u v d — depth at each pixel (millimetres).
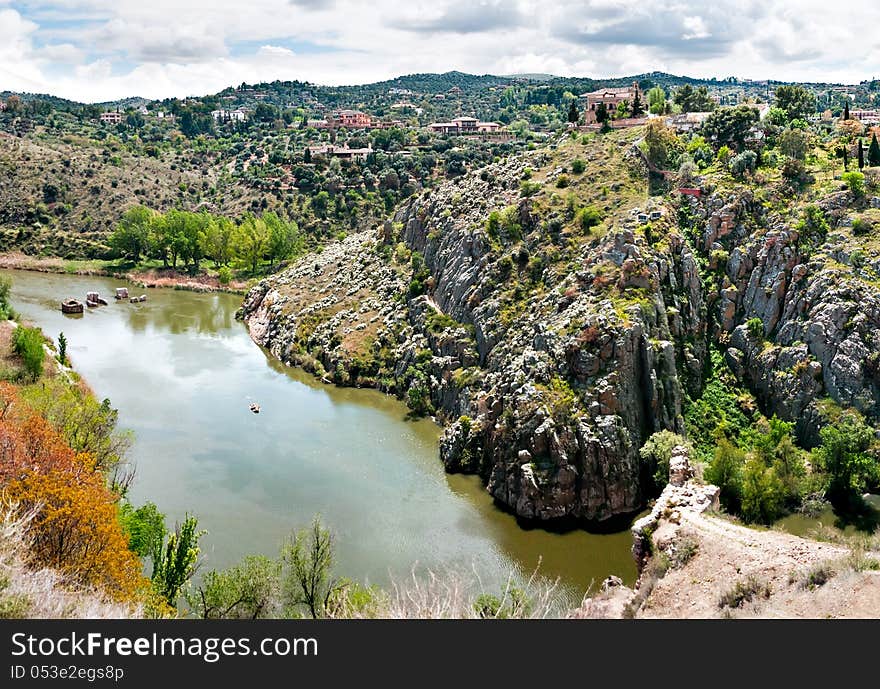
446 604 40062
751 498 60688
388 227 142875
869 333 76688
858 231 83938
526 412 76500
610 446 72438
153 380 110500
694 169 102000
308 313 129625
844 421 73375
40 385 89562
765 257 87375
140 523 58531
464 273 107062
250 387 108938
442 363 98812
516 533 69938
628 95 170625
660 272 85875
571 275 89938
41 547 43219
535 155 125938
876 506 66438
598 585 61312
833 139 111125
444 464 83750
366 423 95875
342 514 72688
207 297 169000
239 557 64438
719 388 83812
